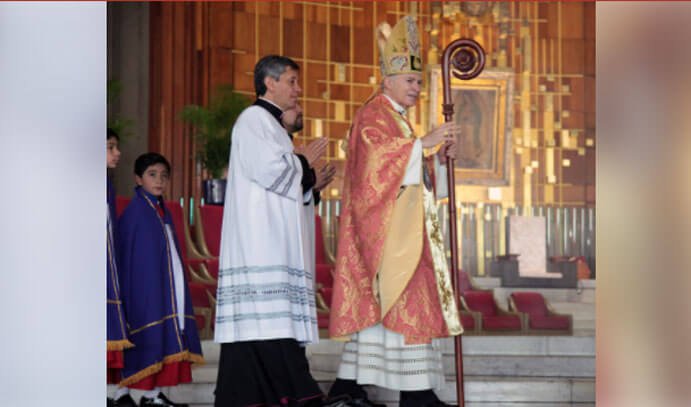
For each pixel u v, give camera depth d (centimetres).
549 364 651
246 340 451
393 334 480
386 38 513
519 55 1211
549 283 1027
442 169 522
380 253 479
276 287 455
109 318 504
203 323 688
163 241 552
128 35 1021
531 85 1214
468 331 772
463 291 887
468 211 1184
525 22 1211
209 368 621
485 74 1191
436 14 1187
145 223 548
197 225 793
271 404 453
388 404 548
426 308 479
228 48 1062
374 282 484
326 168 528
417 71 509
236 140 470
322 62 1123
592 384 577
